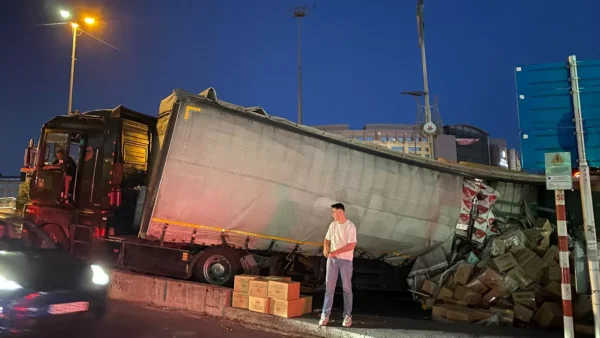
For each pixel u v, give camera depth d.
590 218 5.50
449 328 6.35
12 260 6.25
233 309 7.17
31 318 5.53
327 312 6.43
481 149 75.62
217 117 8.02
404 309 8.64
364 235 9.00
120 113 9.59
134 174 9.88
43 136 10.13
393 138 68.75
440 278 8.60
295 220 8.59
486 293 7.92
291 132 8.45
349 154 8.77
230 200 8.20
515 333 6.09
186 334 6.27
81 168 9.73
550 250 8.49
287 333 6.52
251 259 8.66
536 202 10.88
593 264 5.37
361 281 9.53
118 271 8.83
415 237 9.17
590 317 6.79
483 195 9.44
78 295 6.11
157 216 8.02
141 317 7.14
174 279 8.24
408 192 9.05
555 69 6.21
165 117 8.64
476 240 9.35
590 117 5.97
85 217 9.52
